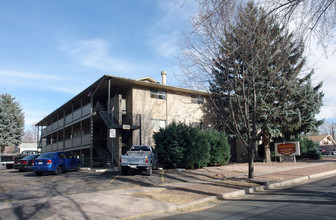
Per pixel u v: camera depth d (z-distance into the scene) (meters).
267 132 24.80
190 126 21.66
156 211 8.48
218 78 14.30
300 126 24.66
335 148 49.81
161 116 25.38
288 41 12.91
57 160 17.95
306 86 20.66
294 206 8.32
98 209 8.53
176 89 25.61
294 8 8.57
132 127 22.50
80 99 30.09
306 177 15.62
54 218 7.50
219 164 23.22
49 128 40.47
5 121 58.06
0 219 7.38
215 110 18.94
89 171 19.91
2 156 27.27
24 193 11.23
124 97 25.34
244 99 14.25
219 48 13.28
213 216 7.65
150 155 17.33
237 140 26.75
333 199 9.23
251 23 12.55
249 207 8.61
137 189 12.12
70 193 11.22
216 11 9.48
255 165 23.23
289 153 25.17
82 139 26.67
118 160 22.53
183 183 13.90
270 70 16.52
